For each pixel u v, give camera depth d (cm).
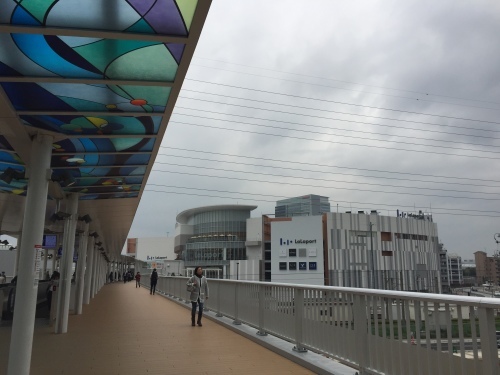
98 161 980
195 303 1184
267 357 746
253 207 9081
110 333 1060
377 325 498
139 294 2986
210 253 8981
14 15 415
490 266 6250
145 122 729
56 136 753
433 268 7975
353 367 544
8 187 1244
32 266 680
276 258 7262
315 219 7256
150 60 511
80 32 441
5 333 1104
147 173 1150
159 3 404
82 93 599
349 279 7062
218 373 643
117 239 3734
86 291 2053
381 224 7456
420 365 423
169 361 732
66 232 1181
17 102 619
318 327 651
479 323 351
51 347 880
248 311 1021
